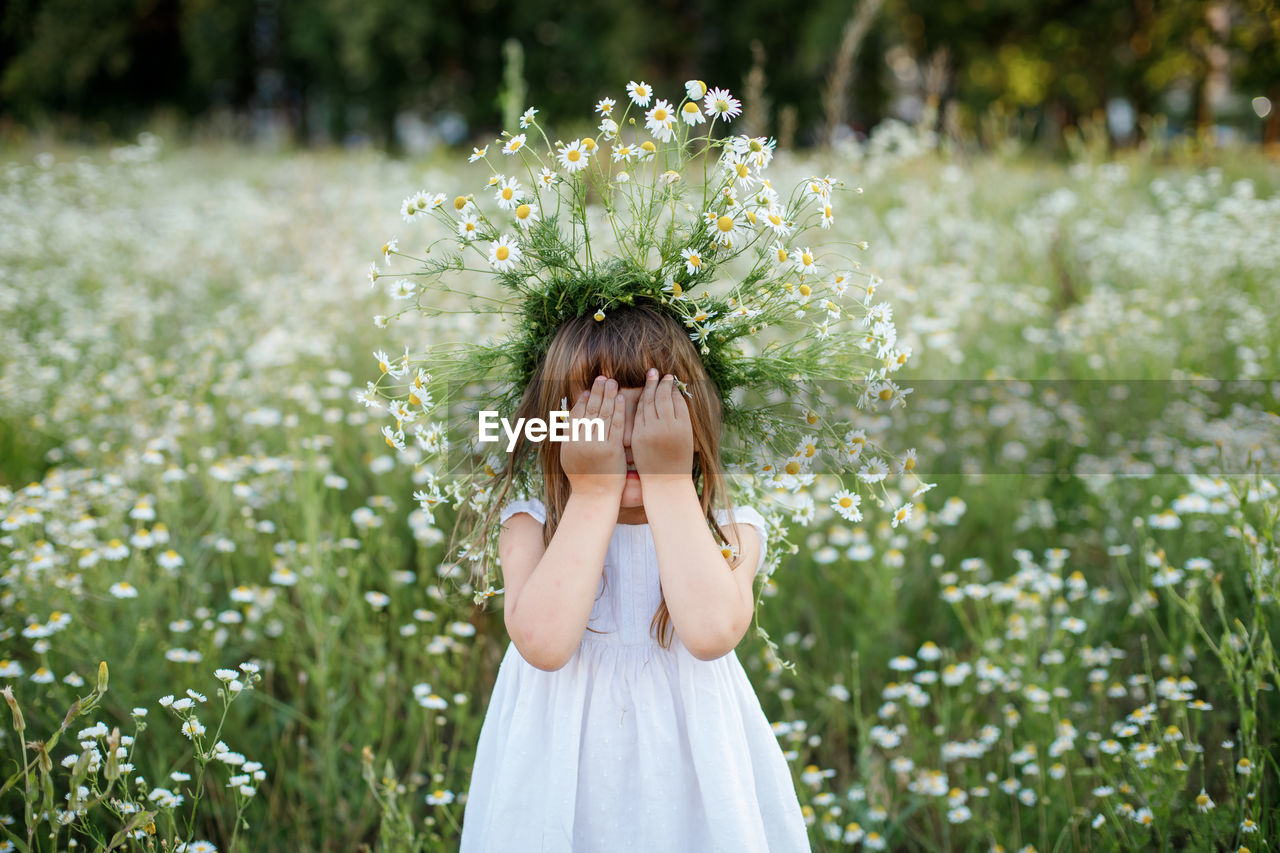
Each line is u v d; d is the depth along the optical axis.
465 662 2.78
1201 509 2.90
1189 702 2.54
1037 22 21.11
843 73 6.39
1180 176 7.63
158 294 5.70
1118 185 7.10
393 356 4.08
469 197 1.62
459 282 4.79
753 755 1.67
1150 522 3.06
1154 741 2.35
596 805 1.54
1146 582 2.76
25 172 8.51
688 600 1.46
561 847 1.50
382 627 2.84
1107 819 2.15
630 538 1.61
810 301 1.65
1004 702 2.72
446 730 2.67
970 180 7.29
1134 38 20.52
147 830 1.71
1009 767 2.48
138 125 16.89
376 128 20.73
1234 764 2.35
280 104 23.38
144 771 2.28
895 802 2.36
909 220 5.73
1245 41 18.94
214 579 3.03
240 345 4.67
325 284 4.93
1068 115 22.34
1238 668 2.09
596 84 18.11
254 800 2.28
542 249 1.58
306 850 2.20
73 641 2.47
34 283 5.57
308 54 20.61
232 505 3.18
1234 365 4.57
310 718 2.63
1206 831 2.00
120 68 21.58
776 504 1.84
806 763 2.58
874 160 6.67
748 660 2.79
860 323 1.79
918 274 5.29
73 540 2.79
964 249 5.97
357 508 3.46
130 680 2.40
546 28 19.09
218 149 10.97
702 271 1.59
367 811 2.32
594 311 1.59
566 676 1.58
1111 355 4.46
